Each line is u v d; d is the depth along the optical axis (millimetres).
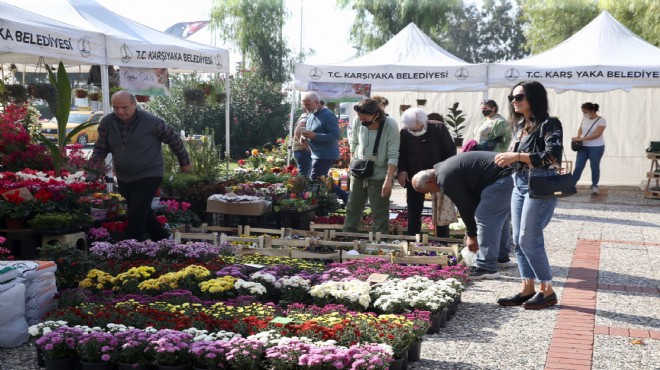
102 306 5066
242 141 26219
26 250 6742
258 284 5641
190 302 5371
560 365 4555
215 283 5605
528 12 34281
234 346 4102
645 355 4770
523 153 5543
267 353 4020
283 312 5109
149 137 7164
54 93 8852
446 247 7340
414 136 7875
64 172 8008
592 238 9562
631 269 7531
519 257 6031
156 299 5391
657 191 14258
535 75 11828
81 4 9375
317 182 9773
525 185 5762
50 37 7355
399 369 4309
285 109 27344
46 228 6699
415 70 11859
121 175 7207
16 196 6699
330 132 10062
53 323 4555
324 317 4879
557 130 5496
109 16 9562
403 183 8031
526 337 5148
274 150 15125
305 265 6684
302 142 11180
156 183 7230
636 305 6051
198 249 6730
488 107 9266
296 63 12055
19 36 6879
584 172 16719
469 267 7133
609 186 16344
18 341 4891
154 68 9508
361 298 5340
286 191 9297
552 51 12820
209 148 10438
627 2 23938
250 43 34219
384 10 33062
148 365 4180
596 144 14594
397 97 17391
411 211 8148
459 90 11867
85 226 7242
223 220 9086
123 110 6973
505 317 5676
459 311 5867
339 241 7871
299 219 8914
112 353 4211
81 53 7934
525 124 5660
